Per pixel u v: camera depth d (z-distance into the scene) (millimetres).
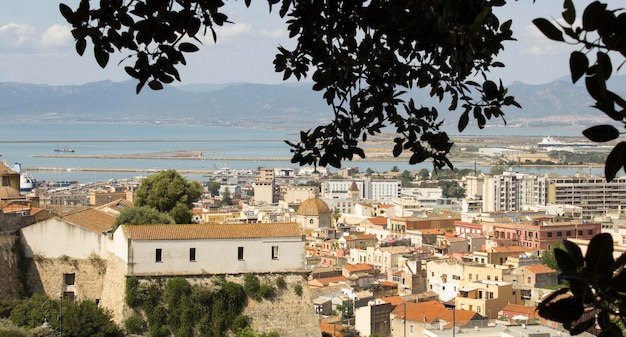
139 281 147000
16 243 153125
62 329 139625
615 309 21906
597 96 22328
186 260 149250
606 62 22156
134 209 181375
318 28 35281
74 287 154125
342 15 34438
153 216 181250
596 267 21703
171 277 148250
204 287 148875
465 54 28750
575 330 23125
